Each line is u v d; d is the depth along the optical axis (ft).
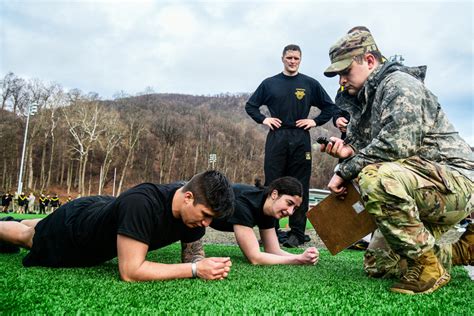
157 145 273.13
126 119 264.31
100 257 9.24
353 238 9.90
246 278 9.00
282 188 12.21
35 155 235.40
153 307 5.99
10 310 5.40
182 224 8.81
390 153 8.38
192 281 8.20
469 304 6.81
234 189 12.78
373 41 9.81
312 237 24.66
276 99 19.01
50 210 120.98
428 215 8.48
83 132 211.20
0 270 8.52
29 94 232.12
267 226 13.20
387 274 9.55
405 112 8.34
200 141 285.84
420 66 9.66
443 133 8.85
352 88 10.03
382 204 7.95
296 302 6.59
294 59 19.08
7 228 10.65
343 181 9.73
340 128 16.06
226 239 22.07
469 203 8.43
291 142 18.71
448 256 9.24
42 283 7.31
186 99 516.32
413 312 6.13
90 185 231.30
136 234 7.89
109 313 5.51
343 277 9.67
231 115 445.78
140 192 8.25
